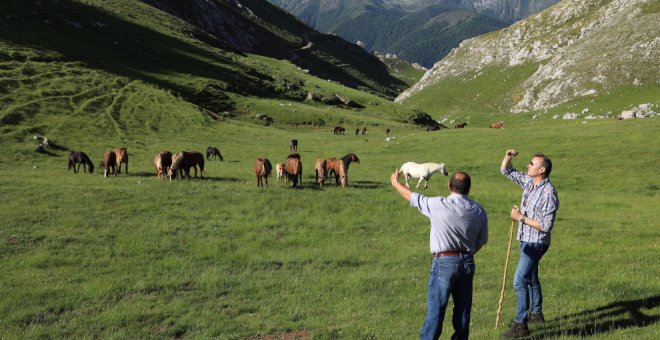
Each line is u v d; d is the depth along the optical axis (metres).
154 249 16.83
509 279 13.27
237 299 12.53
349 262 15.87
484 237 6.95
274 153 54.94
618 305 9.77
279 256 16.31
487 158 46.91
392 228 20.72
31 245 16.80
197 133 66.50
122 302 12.23
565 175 39.19
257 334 10.20
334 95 138.75
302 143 66.00
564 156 45.03
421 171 32.41
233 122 85.00
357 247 17.56
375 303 11.70
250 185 29.80
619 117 82.56
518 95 176.50
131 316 11.27
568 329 8.60
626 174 38.31
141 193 25.77
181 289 13.34
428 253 16.61
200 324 10.81
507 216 23.31
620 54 153.38
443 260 6.81
